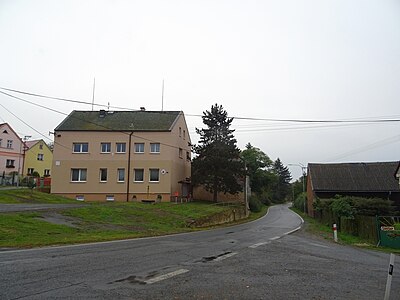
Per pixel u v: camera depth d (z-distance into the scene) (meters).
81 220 20.33
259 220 42.50
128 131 40.59
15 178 51.09
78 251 11.39
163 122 42.34
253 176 92.38
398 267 11.07
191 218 27.67
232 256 11.68
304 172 75.12
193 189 48.25
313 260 11.66
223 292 6.86
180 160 44.09
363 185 48.88
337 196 36.69
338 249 15.88
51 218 19.19
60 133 41.03
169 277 7.99
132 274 8.18
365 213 31.30
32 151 66.62
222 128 45.03
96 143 40.69
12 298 5.97
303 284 7.84
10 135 59.91
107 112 45.19
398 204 47.53
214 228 27.70
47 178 46.25
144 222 23.47
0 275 7.57
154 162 39.94
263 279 8.19
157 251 12.15
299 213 62.81
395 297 7.11
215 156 42.06
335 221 30.20
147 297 6.34
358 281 8.45
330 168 53.25
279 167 134.75
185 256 11.27
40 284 6.94
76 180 40.50
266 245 15.69
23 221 16.88
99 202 32.81
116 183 39.94
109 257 10.40
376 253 15.34
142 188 39.66
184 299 6.29
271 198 115.06
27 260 9.42
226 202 45.34
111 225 20.36
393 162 52.28
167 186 39.44
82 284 7.07
